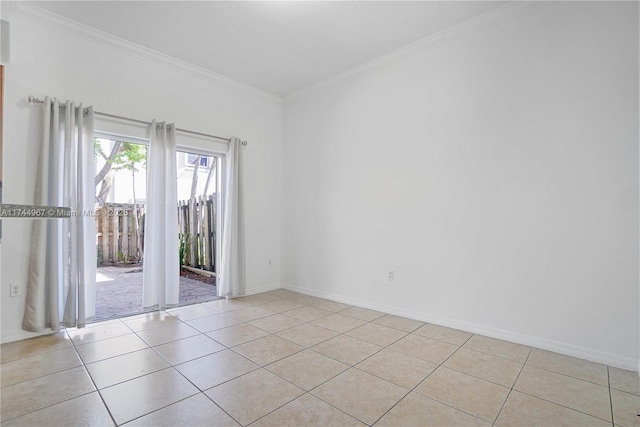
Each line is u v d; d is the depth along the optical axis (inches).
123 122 130.0
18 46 105.8
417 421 65.7
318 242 169.5
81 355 94.7
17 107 105.3
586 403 72.6
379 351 99.9
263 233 181.2
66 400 71.6
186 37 126.0
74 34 117.0
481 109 115.0
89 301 118.8
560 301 99.0
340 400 72.9
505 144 109.4
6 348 98.9
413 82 133.1
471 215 116.9
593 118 93.9
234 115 167.3
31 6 105.8
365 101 149.6
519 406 71.2
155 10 109.1
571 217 97.3
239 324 124.2
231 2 105.0
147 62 136.5
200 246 198.2
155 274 137.4
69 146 112.3
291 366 89.3
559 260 99.3
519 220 106.5
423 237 129.6
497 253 111.0
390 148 140.3
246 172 173.0
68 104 112.4
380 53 138.9
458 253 120.2
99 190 159.6
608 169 91.7
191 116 150.6
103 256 167.9
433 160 126.9
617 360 90.0
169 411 68.1
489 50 113.1
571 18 97.5
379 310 143.2
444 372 86.6
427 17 113.4
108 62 125.7
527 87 105.1
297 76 161.2
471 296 117.0
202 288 183.9
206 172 191.5
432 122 127.3
